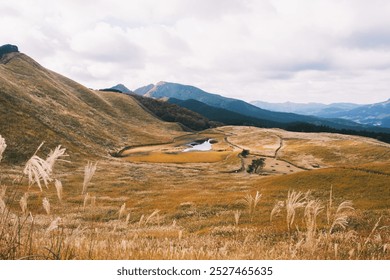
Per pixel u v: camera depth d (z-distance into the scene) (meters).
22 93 113.25
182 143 151.62
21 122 83.44
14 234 4.87
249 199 7.33
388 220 22.64
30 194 41.44
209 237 20.03
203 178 76.25
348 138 148.38
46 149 74.69
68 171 66.69
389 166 53.72
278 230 20.84
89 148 96.56
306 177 52.75
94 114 157.50
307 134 163.12
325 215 24.09
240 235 20.48
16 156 64.44
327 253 8.36
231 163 98.50
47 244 5.66
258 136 159.88
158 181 69.69
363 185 45.03
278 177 59.19
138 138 148.88
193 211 37.47
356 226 20.84
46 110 112.38
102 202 45.38
